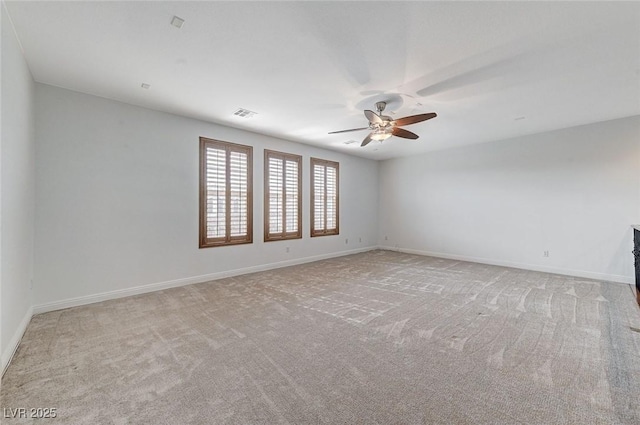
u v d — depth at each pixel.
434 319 3.04
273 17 2.16
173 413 1.64
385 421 1.57
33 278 3.19
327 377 2.00
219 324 2.92
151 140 4.11
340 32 2.34
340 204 7.19
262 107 4.05
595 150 4.81
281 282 4.59
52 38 2.43
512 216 5.75
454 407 1.68
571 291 4.05
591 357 2.25
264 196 5.54
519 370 2.07
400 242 7.77
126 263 3.88
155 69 2.97
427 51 2.62
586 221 4.91
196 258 4.58
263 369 2.10
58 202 3.38
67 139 3.44
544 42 2.47
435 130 5.23
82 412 1.65
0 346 2.04
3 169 2.12
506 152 5.82
